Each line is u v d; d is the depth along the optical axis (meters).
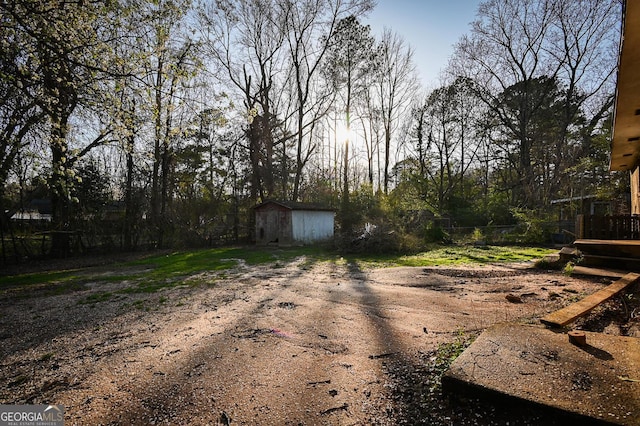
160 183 18.67
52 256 12.88
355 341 3.17
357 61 22.62
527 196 21.20
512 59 22.77
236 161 22.05
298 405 2.07
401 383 2.25
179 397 2.24
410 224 17.53
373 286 6.05
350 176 31.81
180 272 8.74
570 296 4.25
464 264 8.66
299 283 6.63
